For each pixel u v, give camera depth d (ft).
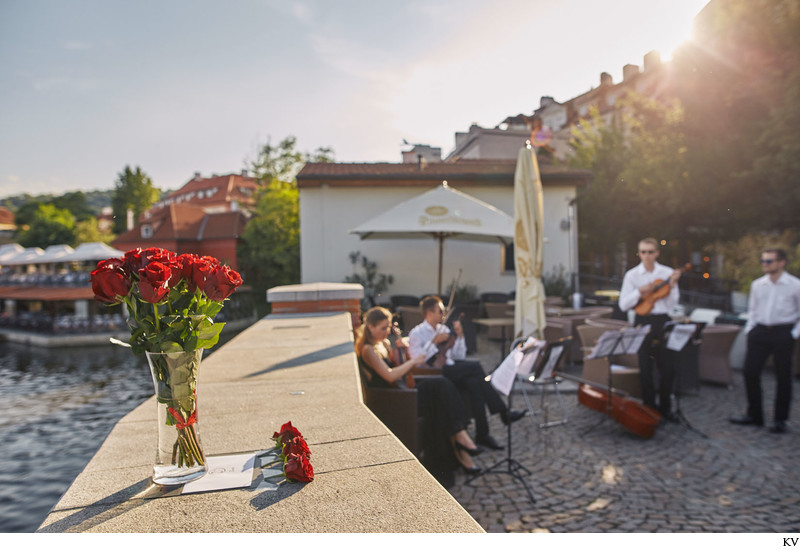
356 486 4.67
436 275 50.31
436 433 13.21
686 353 22.94
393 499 4.40
